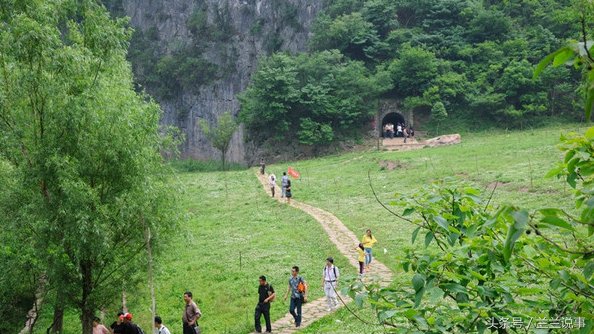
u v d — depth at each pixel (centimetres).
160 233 1809
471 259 539
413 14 7419
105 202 1688
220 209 3916
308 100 6331
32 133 1633
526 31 6838
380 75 6334
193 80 8219
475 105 6200
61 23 1848
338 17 7094
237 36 8288
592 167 427
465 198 558
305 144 6481
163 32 8594
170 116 8244
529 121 6125
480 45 6600
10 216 1595
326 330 1549
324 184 4347
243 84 8156
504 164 3841
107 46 1739
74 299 1716
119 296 1895
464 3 7100
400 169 4428
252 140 6888
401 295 591
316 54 6762
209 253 2816
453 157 4475
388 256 2269
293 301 1652
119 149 1680
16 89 1573
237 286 2256
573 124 5900
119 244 1798
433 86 6275
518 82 6075
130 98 1836
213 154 7875
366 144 6306
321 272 2253
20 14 1552
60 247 1536
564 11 6544
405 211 559
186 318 1514
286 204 3781
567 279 461
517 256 517
